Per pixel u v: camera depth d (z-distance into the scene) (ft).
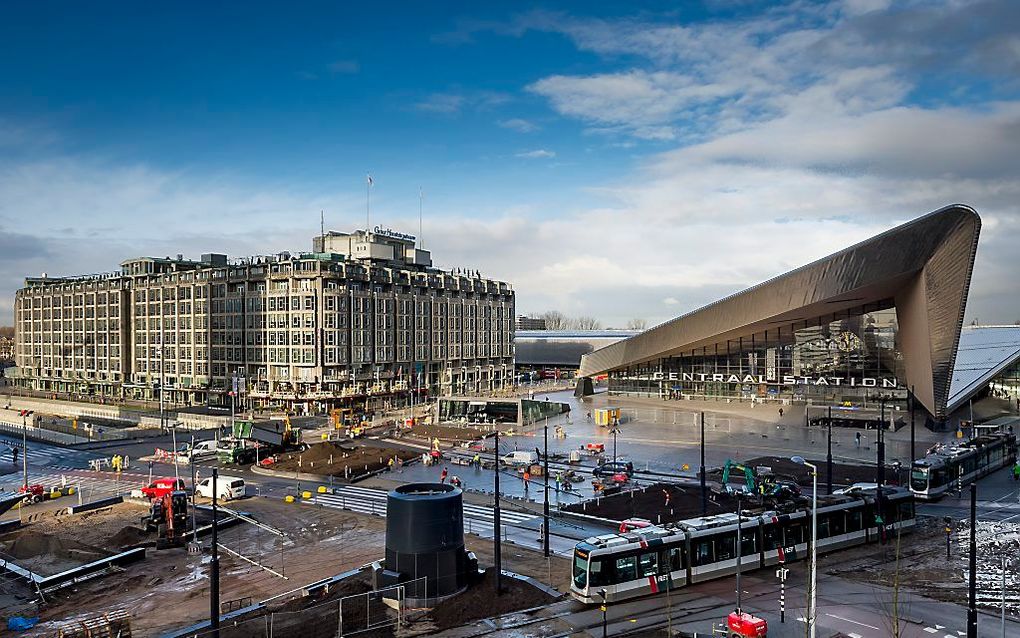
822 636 93.30
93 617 107.14
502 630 96.89
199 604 112.06
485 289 548.72
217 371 438.81
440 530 107.34
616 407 378.53
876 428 287.48
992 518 154.61
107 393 522.06
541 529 152.15
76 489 203.62
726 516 124.06
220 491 189.88
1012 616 99.81
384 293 435.12
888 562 125.08
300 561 134.31
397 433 306.35
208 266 514.68
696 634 94.38
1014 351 333.01
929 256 259.19
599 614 102.12
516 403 334.65
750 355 363.76
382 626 97.81
